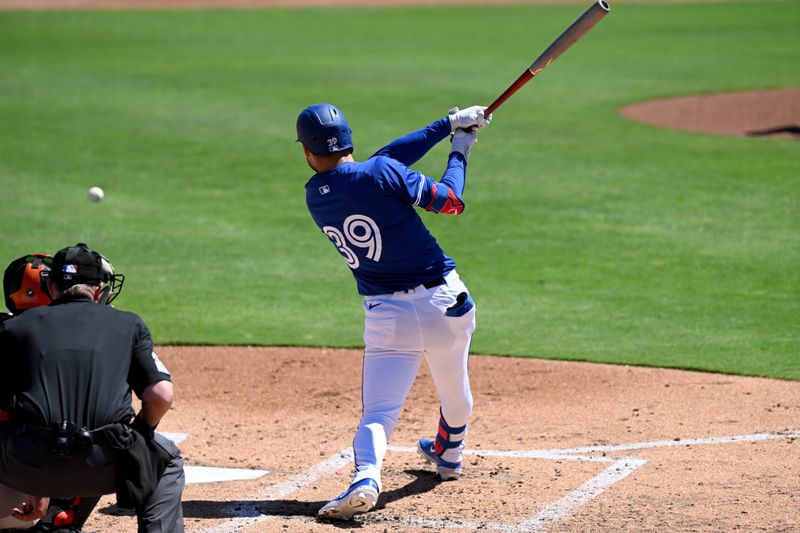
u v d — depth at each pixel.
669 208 48.75
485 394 28.22
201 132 64.81
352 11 136.88
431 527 18.80
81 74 84.94
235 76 85.19
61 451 14.87
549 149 61.31
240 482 21.64
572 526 18.55
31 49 98.56
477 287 38.41
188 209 48.94
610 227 45.84
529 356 31.36
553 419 25.86
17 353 15.41
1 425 15.62
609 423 25.30
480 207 49.00
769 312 35.16
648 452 22.95
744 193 51.25
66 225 45.94
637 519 18.77
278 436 24.92
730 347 31.70
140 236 44.75
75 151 59.66
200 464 22.86
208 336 33.59
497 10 138.12
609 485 20.78
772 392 27.42
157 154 59.31
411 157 19.66
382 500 20.34
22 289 16.98
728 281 38.62
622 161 58.34
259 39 109.19
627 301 36.66
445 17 130.62
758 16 132.75
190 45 103.62
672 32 118.69
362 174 18.41
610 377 29.30
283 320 35.28
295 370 30.50
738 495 19.89
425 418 26.41
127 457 15.39
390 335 19.11
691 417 25.55
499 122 69.38
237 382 29.44
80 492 15.62
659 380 28.88
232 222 47.09
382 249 18.67
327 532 18.67
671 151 61.09
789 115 74.75
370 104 74.06
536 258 41.75
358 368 30.69
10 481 15.45
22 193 51.03
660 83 86.44
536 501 19.98
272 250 43.28
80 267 16.14
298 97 76.25
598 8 19.70
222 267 41.00
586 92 81.62
